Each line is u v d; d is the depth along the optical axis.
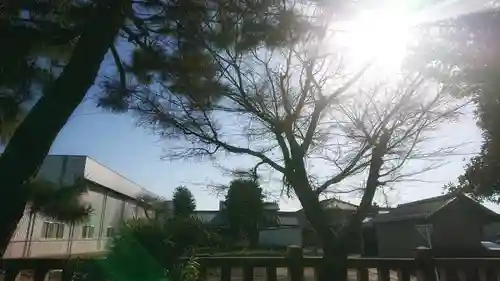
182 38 4.44
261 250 27.56
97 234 24.66
